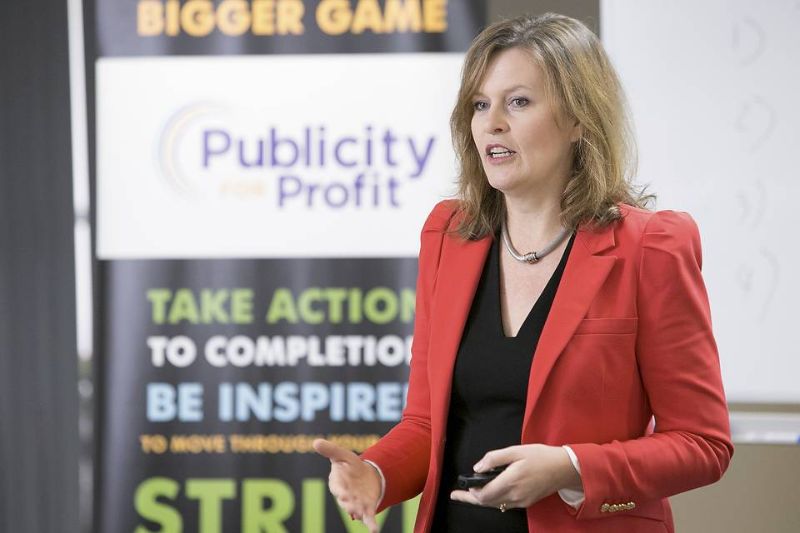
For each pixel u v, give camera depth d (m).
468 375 3.32
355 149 7.82
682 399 3.21
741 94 7.62
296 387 7.89
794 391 7.54
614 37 7.71
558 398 3.15
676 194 7.67
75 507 8.00
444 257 3.56
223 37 7.86
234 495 7.91
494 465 3.01
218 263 7.89
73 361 8.02
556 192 3.38
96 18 7.88
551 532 3.14
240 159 7.86
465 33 7.75
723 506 7.61
